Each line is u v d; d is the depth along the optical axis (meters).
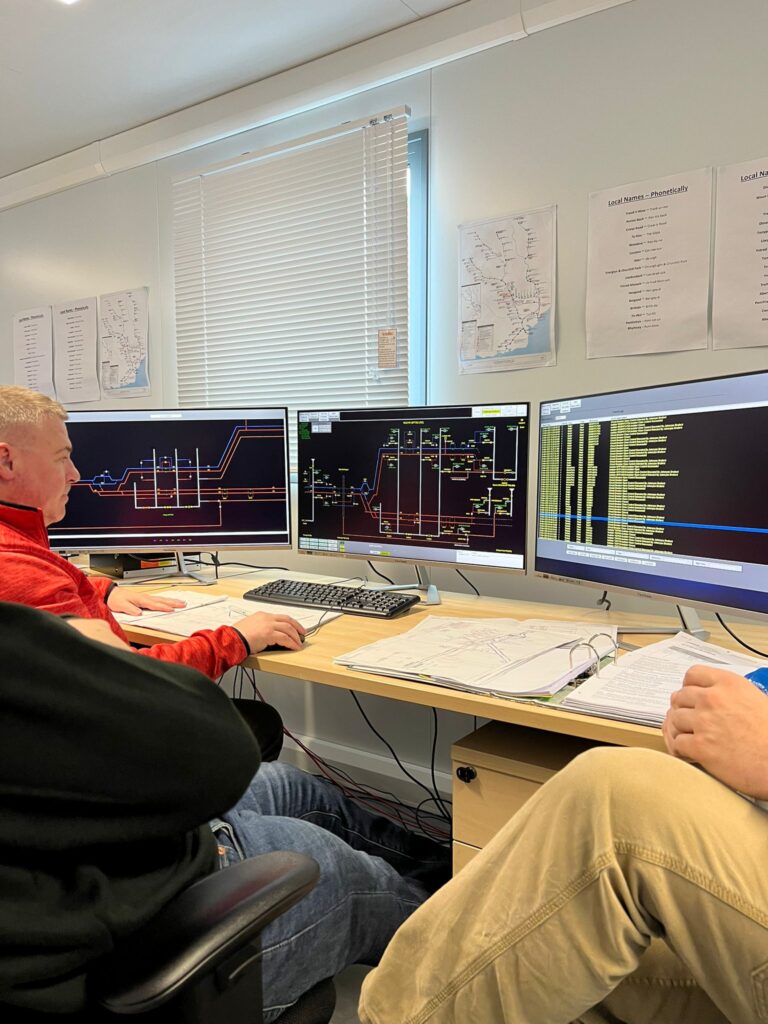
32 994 0.61
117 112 2.79
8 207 3.42
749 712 0.82
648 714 1.00
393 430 1.90
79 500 2.12
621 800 0.76
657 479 1.40
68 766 0.62
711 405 1.29
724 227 1.76
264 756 1.69
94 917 0.64
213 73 2.50
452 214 2.20
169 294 2.92
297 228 2.54
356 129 2.36
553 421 1.70
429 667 1.24
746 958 0.70
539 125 2.02
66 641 0.64
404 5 2.11
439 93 2.20
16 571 0.99
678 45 1.81
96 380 3.17
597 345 1.95
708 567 1.30
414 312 2.32
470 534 1.80
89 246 3.15
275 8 2.13
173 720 0.67
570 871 0.76
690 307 1.81
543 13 1.96
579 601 2.00
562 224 2.00
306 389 2.58
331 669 1.29
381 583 2.23
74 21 2.19
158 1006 0.61
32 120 2.85
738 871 0.72
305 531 2.07
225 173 2.70
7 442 1.14
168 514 2.13
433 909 0.85
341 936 1.08
